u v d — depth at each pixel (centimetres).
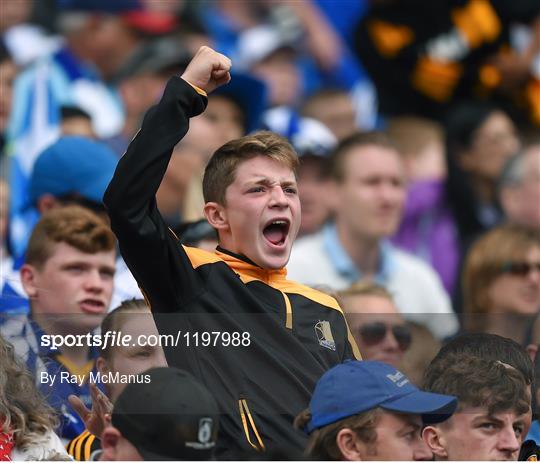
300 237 2653
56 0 3114
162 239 1461
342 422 1386
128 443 1347
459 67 3312
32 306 1742
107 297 1788
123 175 1445
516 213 2964
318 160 2675
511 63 3344
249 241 1538
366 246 2630
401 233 3005
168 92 1478
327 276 2580
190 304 1477
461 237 3034
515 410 1453
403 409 1383
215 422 1357
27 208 2328
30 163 2789
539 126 3344
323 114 3144
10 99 2944
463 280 2556
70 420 1463
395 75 3300
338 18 3331
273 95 3216
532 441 1497
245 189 1537
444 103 3309
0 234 2475
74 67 3033
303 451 1401
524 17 3356
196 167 2572
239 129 2738
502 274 2386
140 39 3091
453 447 1438
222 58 1513
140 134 1462
